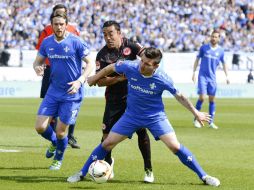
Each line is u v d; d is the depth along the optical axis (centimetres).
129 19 11588
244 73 10481
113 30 2539
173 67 10125
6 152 3347
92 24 11225
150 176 2442
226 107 7825
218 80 10375
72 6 11344
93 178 2298
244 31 12125
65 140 2750
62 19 2616
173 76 10119
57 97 2728
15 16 10794
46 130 2862
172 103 8706
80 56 2688
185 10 12131
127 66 2283
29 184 2350
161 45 11306
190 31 11806
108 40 2553
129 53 2578
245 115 6531
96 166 2294
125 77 2470
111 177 2453
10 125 5047
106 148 2372
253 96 10550
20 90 9600
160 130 2325
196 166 2362
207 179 2364
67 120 2728
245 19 12406
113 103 2578
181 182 2448
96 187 2305
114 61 2580
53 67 2714
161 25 11712
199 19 12106
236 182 2466
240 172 2741
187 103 2292
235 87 10462
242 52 10469
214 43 5372
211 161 3122
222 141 4091
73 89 2584
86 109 7062
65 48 2666
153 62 2214
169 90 2286
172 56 10112
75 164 2922
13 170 2702
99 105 7788
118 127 2350
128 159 3141
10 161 2983
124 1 11838
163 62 10069
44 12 11062
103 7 11581
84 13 11325
